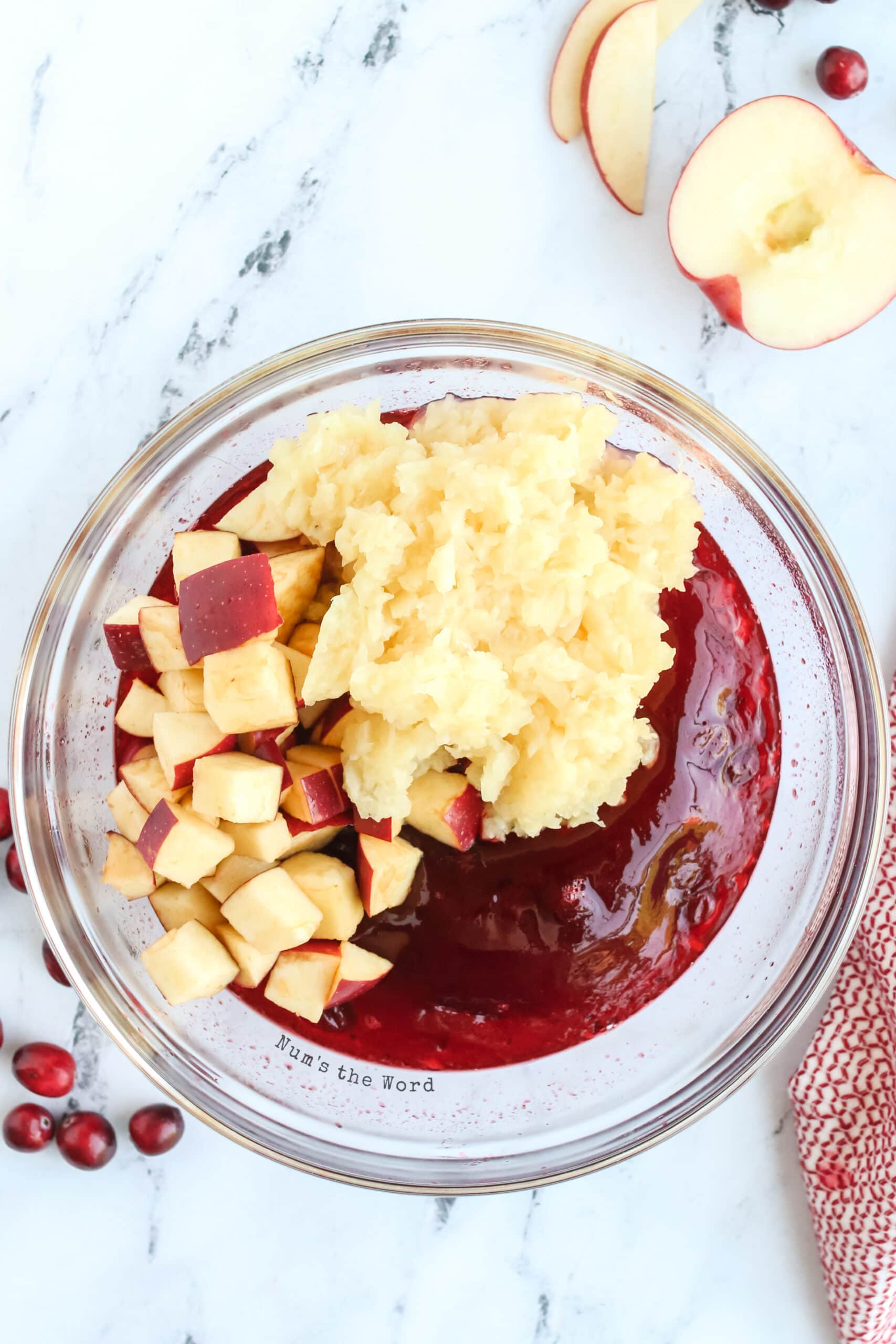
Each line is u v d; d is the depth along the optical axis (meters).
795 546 0.66
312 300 0.70
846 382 0.71
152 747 0.64
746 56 0.70
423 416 0.66
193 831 0.62
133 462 0.66
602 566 0.62
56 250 0.70
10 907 0.71
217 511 0.67
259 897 0.62
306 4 0.70
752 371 0.71
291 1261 0.70
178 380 0.70
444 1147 0.66
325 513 0.62
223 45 0.70
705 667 0.65
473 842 0.64
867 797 0.66
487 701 0.61
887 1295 0.68
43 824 0.66
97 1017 0.64
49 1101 0.70
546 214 0.70
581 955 0.64
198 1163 0.70
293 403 0.67
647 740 0.64
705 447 0.67
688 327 0.70
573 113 0.70
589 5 0.69
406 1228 0.70
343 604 0.61
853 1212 0.68
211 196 0.70
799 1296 0.70
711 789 0.65
